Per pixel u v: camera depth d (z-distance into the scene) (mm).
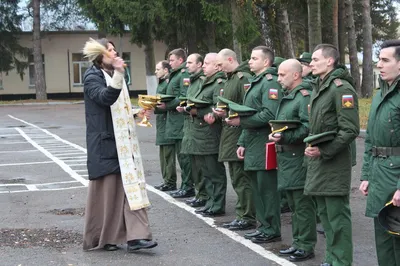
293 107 5516
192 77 7699
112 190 5832
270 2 23750
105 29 29125
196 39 26516
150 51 30328
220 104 6508
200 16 23469
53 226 6980
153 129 18734
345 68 4969
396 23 38469
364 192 4613
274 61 6809
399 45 4262
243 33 21734
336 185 4887
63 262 5617
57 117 25641
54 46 43062
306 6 21172
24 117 25984
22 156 13219
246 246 6078
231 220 7152
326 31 28906
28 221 7242
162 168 9062
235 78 6609
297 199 5539
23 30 41531
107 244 5961
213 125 7188
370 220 7059
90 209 5887
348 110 4777
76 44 43406
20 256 5812
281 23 25141
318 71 4965
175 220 7219
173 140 8672
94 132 5762
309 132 5203
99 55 5789
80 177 10312
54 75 43250
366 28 26203
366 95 26344
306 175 5211
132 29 27328
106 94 5539
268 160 5688
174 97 8195
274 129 5426
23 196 8781
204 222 7102
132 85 43938
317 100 4980
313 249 5648
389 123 4258
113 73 5867
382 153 4336
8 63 39281
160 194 8742
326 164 4910
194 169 7836
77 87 43844
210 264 5516
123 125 5789
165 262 5590
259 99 5984
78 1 29953
